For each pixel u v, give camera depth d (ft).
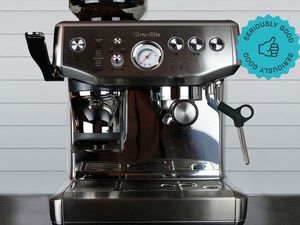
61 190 2.77
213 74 2.71
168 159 3.18
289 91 4.53
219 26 2.72
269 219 3.05
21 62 4.53
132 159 3.18
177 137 3.19
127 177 3.17
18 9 4.52
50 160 4.54
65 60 2.68
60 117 4.54
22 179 4.54
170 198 2.61
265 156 4.54
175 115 2.77
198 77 2.70
